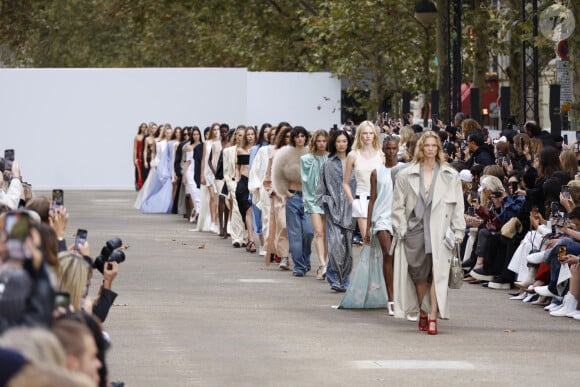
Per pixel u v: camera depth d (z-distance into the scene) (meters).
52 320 8.80
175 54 115.75
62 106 77.38
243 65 112.25
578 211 28.42
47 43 130.50
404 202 25.83
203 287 32.94
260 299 30.59
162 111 78.12
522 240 31.69
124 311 28.02
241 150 44.06
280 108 84.31
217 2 100.94
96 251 42.56
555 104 42.19
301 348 23.17
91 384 7.23
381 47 80.19
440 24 70.12
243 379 19.91
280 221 37.25
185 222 56.38
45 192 75.25
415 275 25.72
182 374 20.28
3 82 76.81
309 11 97.50
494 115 98.19
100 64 130.25
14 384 6.92
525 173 32.75
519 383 19.91
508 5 70.31
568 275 28.20
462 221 25.72
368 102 82.88
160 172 60.94
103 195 73.62
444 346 23.70
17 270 8.62
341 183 32.03
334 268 32.06
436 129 49.62
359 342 24.05
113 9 102.00
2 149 77.12
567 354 22.91
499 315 28.25
